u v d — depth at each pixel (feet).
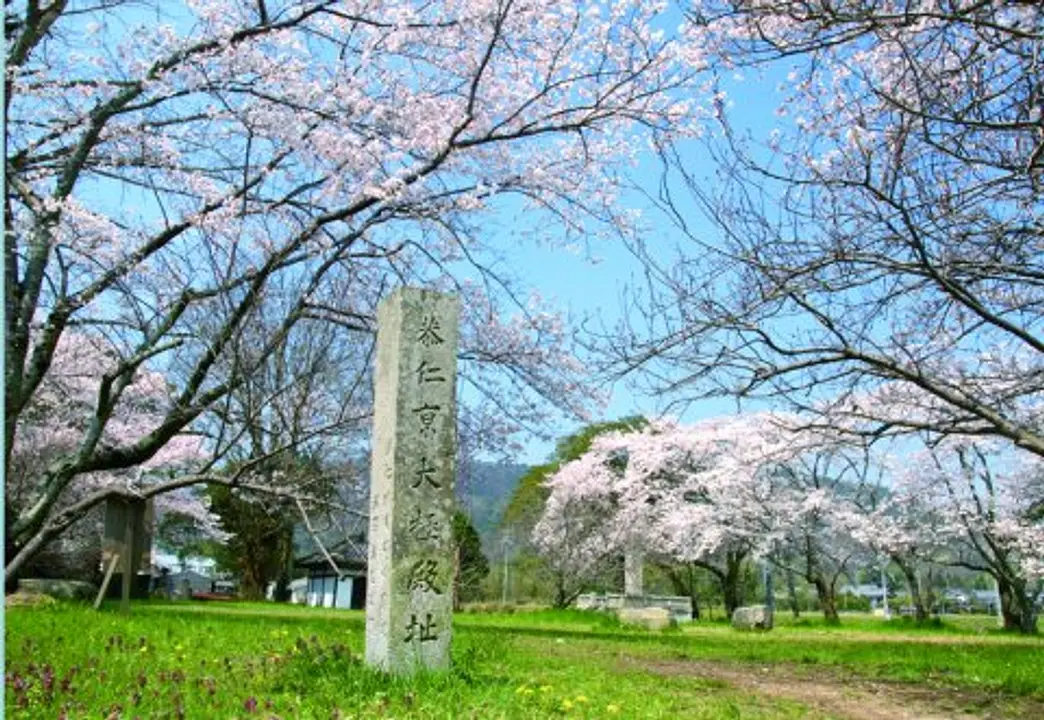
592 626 63.10
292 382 33.04
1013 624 77.92
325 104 36.17
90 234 33.88
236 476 34.14
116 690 16.60
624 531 94.99
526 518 119.44
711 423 93.50
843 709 23.35
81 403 52.95
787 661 35.78
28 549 32.53
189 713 14.92
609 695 20.27
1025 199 22.71
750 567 110.01
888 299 25.71
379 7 36.47
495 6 36.45
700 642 45.44
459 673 19.97
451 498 20.88
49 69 35.12
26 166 33.68
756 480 84.43
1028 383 33.68
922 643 49.47
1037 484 75.77
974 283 26.23
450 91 39.70
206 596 105.91
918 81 19.65
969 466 76.38
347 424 36.35
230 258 31.32
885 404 35.65
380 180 36.86
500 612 87.30
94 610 36.60
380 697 16.48
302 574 120.26
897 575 127.75
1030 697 25.88
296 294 35.78
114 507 38.91
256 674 19.06
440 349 21.39
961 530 78.95
